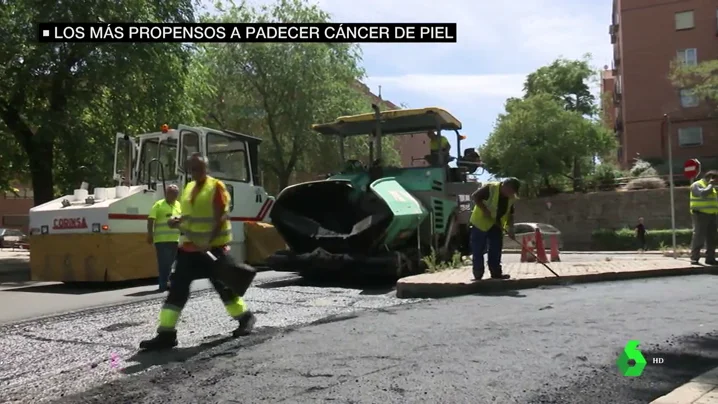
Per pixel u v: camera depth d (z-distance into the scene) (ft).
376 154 38.47
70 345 19.07
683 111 127.75
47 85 58.54
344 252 34.19
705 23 126.72
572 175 127.03
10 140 62.34
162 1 61.36
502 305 24.70
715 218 39.01
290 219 35.45
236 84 94.27
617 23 147.54
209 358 16.88
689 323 20.68
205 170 19.54
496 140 121.08
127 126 60.08
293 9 94.58
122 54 55.47
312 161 100.42
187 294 18.95
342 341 18.39
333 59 96.78
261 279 37.22
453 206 39.24
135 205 37.76
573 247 116.06
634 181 115.14
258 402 13.16
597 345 17.58
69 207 37.63
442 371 15.12
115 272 36.24
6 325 22.50
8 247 134.62
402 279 30.12
